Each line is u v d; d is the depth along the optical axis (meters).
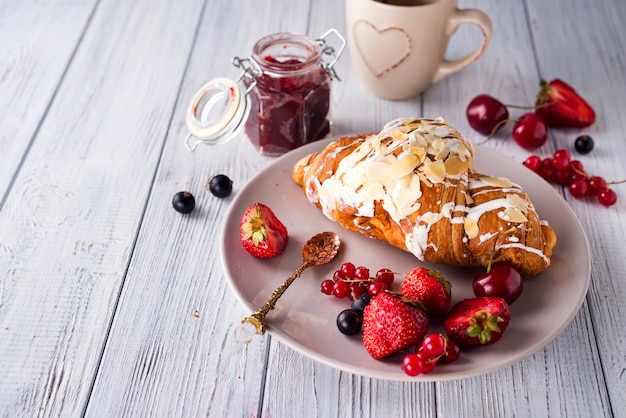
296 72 0.76
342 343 0.64
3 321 0.68
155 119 0.85
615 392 0.65
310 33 0.94
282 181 0.76
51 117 0.85
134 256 0.73
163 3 0.99
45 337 0.68
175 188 0.79
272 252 0.69
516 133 0.82
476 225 0.67
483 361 0.62
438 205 0.67
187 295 0.70
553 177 0.79
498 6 0.98
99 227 0.75
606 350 0.67
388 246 0.71
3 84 0.88
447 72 0.85
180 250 0.74
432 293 0.64
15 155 0.81
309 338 0.64
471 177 0.70
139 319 0.69
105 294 0.70
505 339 0.64
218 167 0.81
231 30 0.95
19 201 0.77
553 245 0.68
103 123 0.84
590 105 0.86
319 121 0.80
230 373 0.66
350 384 0.65
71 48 0.93
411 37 0.81
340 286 0.67
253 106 0.79
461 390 0.65
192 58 0.92
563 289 0.67
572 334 0.68
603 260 0.73
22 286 0.71
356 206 0.69
